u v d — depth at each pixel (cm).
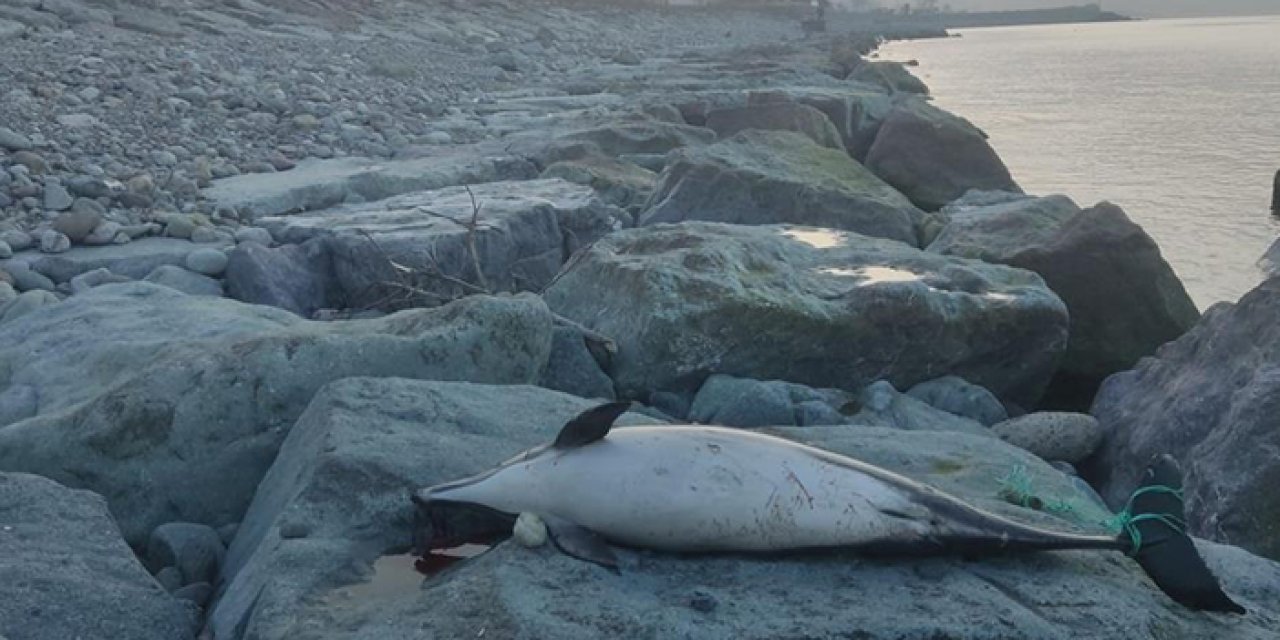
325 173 1515
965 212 1461
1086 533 552
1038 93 4562
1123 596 492
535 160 1717
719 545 512
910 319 934
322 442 593
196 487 660
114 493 652
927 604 468
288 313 923
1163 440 834
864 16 18288
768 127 2155
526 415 657
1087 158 2602
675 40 6781
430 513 553
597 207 1345
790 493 512
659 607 455
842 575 496
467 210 1287
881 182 1612
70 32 2070
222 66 2128
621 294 930
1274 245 1569
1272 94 4275
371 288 1142
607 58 4588
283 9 3456
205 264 1106
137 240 1176
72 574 511
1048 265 1138
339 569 514
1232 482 715
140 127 1580
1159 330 1129
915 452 665
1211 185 2191
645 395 896
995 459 661
